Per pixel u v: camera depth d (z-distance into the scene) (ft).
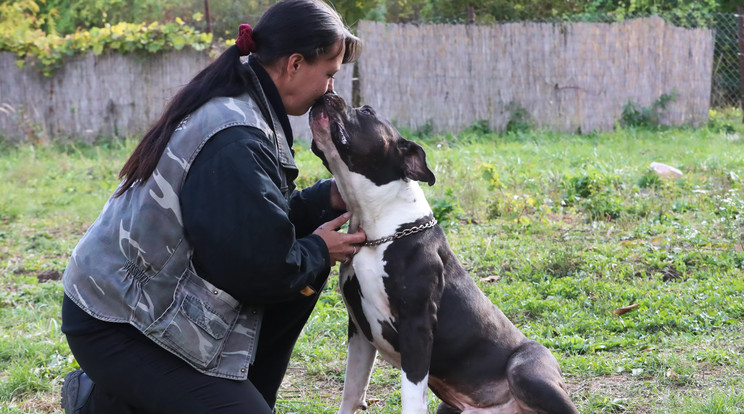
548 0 57.52
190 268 9.25
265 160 9.22
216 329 9.29
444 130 44.62
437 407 13.46
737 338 15.48
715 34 46.21
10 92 43.21
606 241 22.74
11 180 34.01
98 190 32.24
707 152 36.11
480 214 25.99
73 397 10.48
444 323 11.52
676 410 12.60
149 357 9.32
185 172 9.08
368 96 44.11
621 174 30.01
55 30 63.16
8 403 13.82
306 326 16.69
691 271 19.95
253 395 9.55
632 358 14.87
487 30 44.14
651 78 44.42
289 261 9.27
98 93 43.39
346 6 49.39
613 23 44.06
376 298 11.27
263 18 9.84
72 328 9.51
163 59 43.19
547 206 25.79
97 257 9.29
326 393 14.20
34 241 25.04
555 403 11.07
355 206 11.23
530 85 44.39
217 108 9.29
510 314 17.38
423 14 59.36
